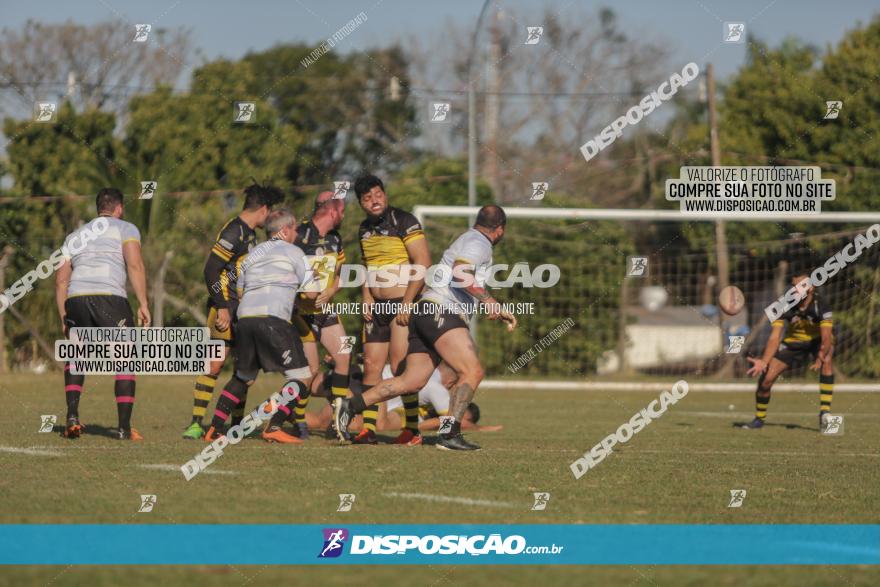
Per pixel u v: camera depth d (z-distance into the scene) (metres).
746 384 71.25
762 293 82.69
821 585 15.45
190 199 75.94
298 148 86.25
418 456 28.91
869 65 82.88
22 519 19.25
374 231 32.72
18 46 77.44
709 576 15.99
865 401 62.47
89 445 30.05
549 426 42.78
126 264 31.97
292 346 31.17
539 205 92.12
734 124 87.88
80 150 74.94
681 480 25.34
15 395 51.75
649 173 111.12
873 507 21.86
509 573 16.16
